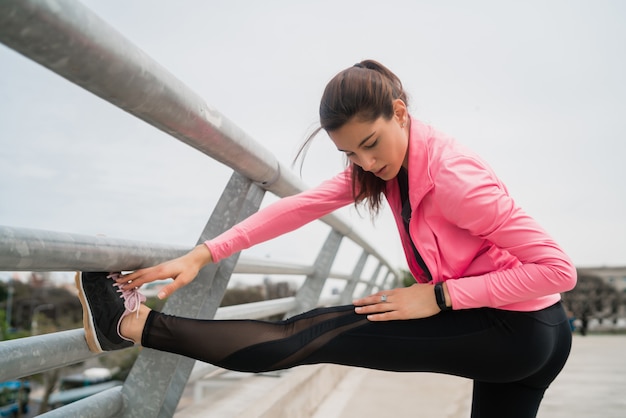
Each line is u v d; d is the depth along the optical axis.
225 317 1.92
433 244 1.32
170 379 1.35
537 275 1.19
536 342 1.26
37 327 46.62
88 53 0.71
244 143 1.34
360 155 1.28
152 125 1.00
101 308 1.17
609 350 6.66
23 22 0.61
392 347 1.26
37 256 0.86
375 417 2.92
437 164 1.26
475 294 1.23
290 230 1.60
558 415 3.00
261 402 2.11
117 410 1.32
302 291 3.41
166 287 1.29
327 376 3.53
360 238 3.94
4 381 0.93
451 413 3.01
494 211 1.19
